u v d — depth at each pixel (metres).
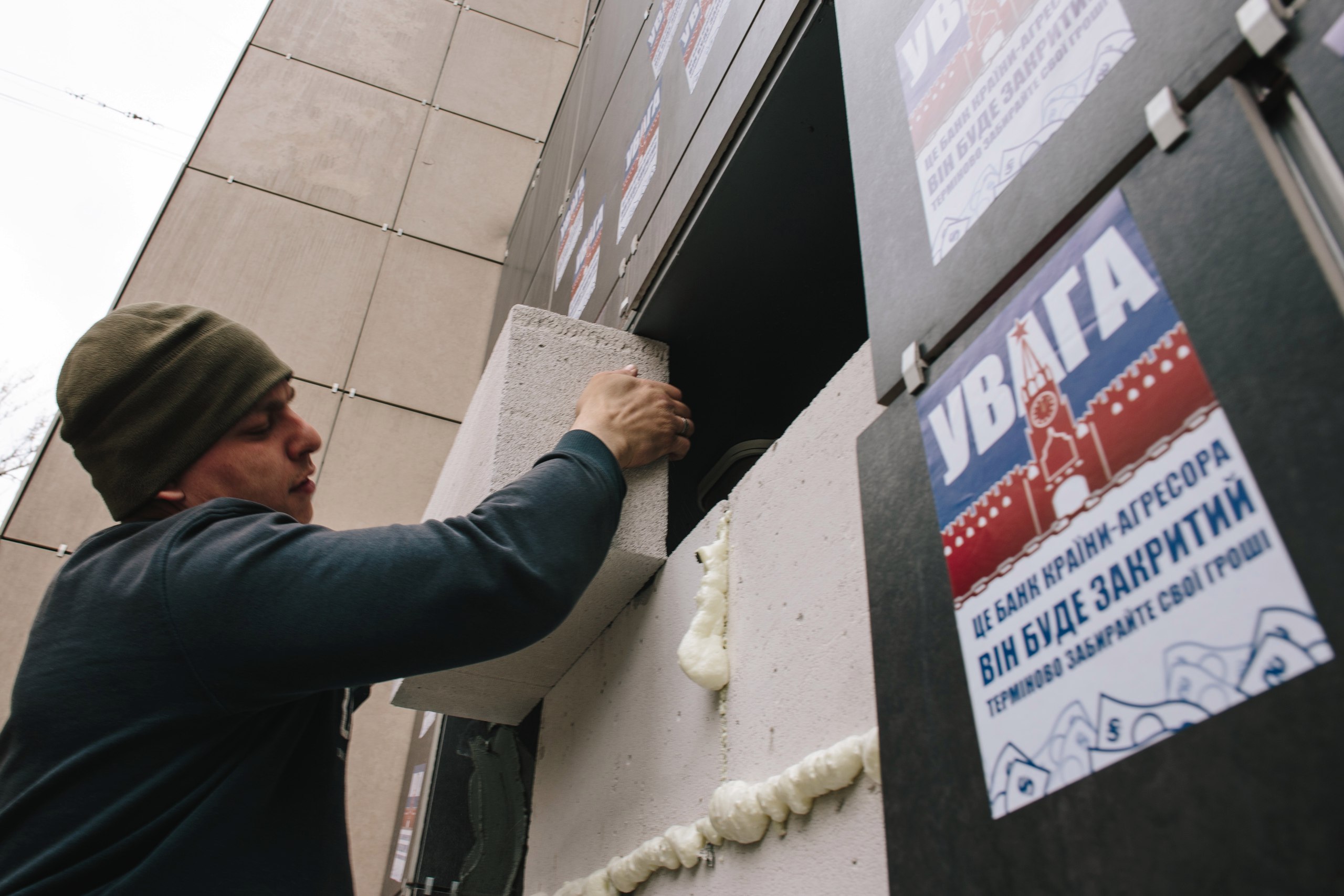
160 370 0.97
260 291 3.82
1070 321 0.55
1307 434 0.38
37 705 0.79
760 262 1.57
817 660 0.96
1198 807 0.39
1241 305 0.43
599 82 2.71
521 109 4.92
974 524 0.59
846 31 1.04
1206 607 0.41
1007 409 0.59
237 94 4.34
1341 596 0.35
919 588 0.64
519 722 2.12
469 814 2.34
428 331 3.98
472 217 4.41
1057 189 0.59
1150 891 0.40
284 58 4.56
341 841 0.91
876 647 0.67
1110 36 0.59
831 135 1.36
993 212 0.66
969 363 0.64
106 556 0.88
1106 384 0.51
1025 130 0.65
